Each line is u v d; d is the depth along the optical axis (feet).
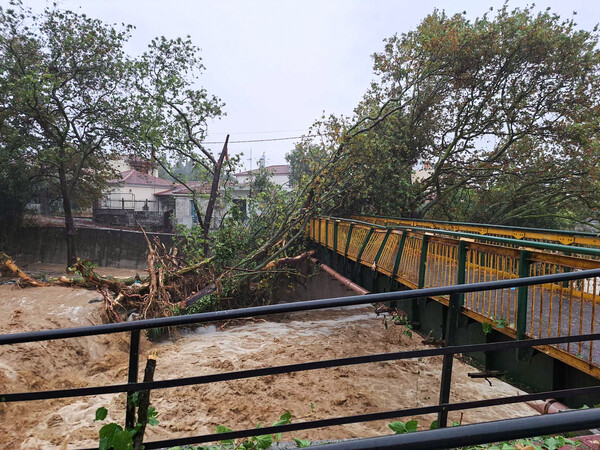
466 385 26.53
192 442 6.95
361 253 38.37
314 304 6.24
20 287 47.24
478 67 59.47
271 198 62.59
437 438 3.03
